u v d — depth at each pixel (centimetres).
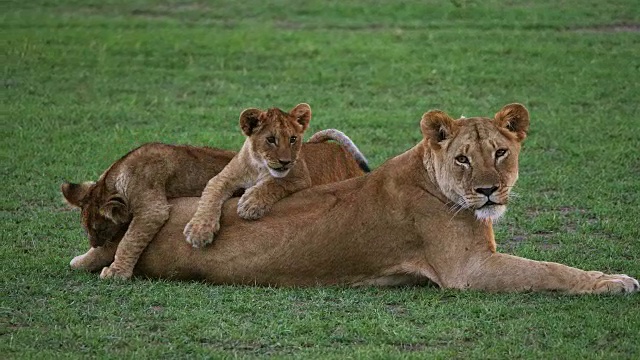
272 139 1205
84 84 2309
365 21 2864
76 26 2781
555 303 1081
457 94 2252
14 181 1639
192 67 2453
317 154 1282
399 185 1162
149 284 1162
